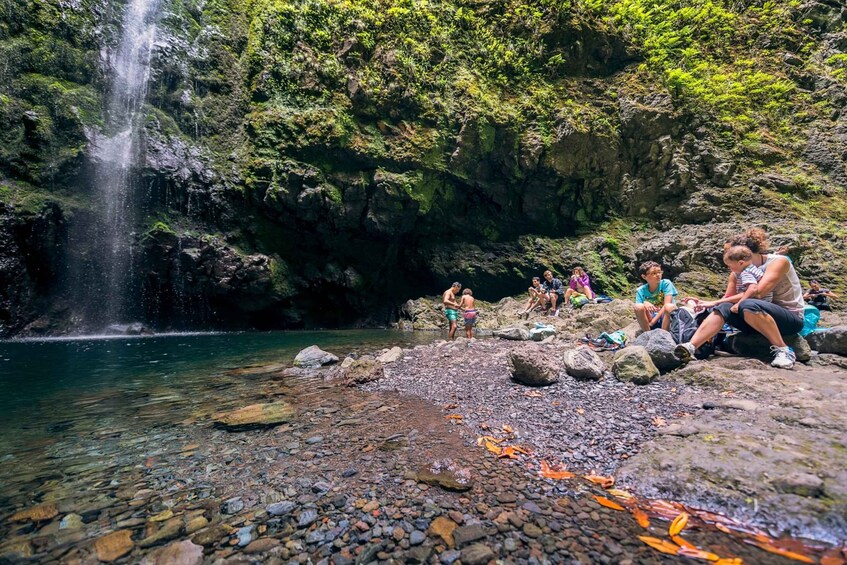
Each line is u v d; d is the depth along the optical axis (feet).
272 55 49.55
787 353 13.15
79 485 7.98
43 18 37.93
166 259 41.50
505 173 53.16
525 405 12.39
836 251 43.11
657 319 17.90
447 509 6.98
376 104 48.62
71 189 37.14
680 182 52.70
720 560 5.50
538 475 8.14
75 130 37.50
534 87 53.67
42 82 36.58
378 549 5.99
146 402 13.76
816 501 6.31
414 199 49.29
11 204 33.17
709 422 9.59
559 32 54.13
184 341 33.12
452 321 34.12
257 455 9.37
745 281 14.49
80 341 32.76
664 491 7.27
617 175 55.47
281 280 48.73
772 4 64.13
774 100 57.72
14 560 5.75
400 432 10.69
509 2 54.85
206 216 44.42
